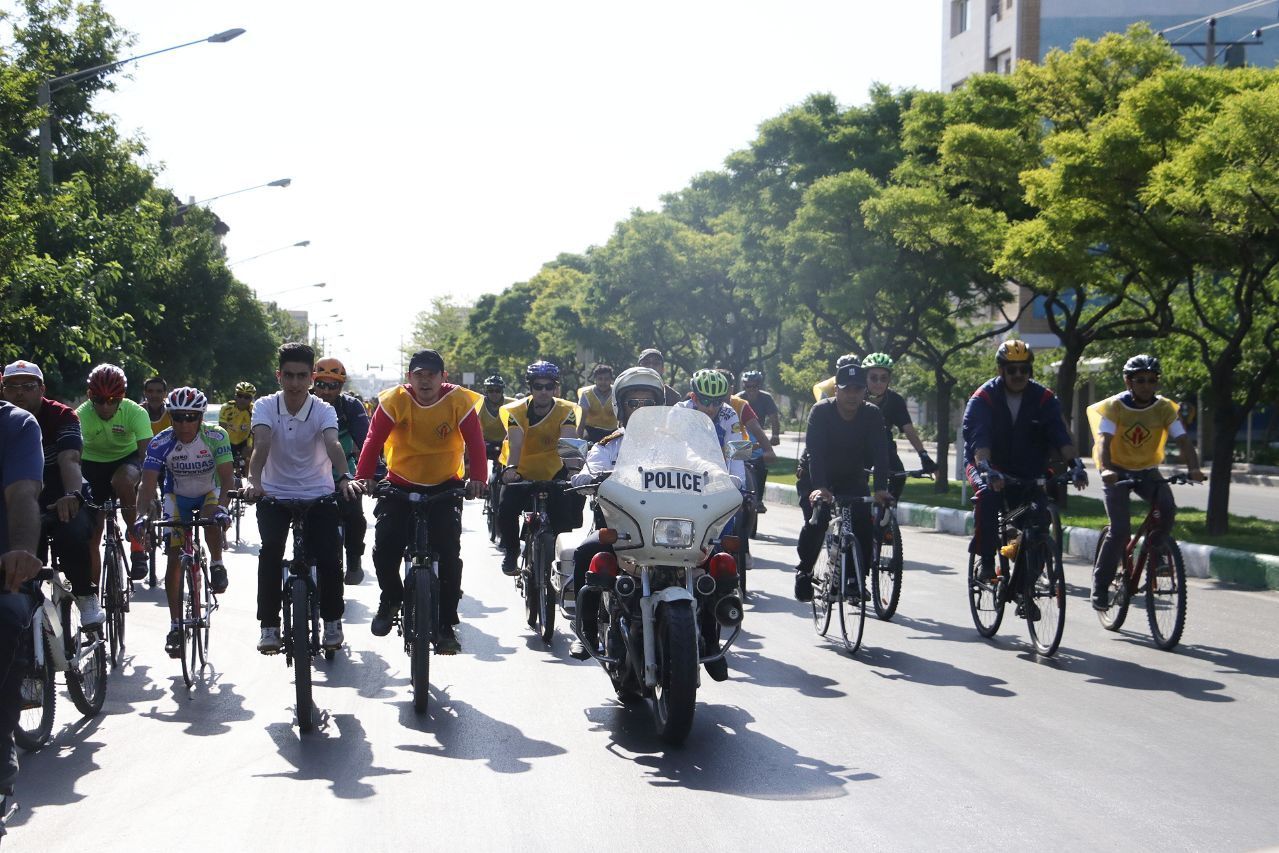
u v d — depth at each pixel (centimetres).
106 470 1026
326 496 775
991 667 897
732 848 514
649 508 692
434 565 802
